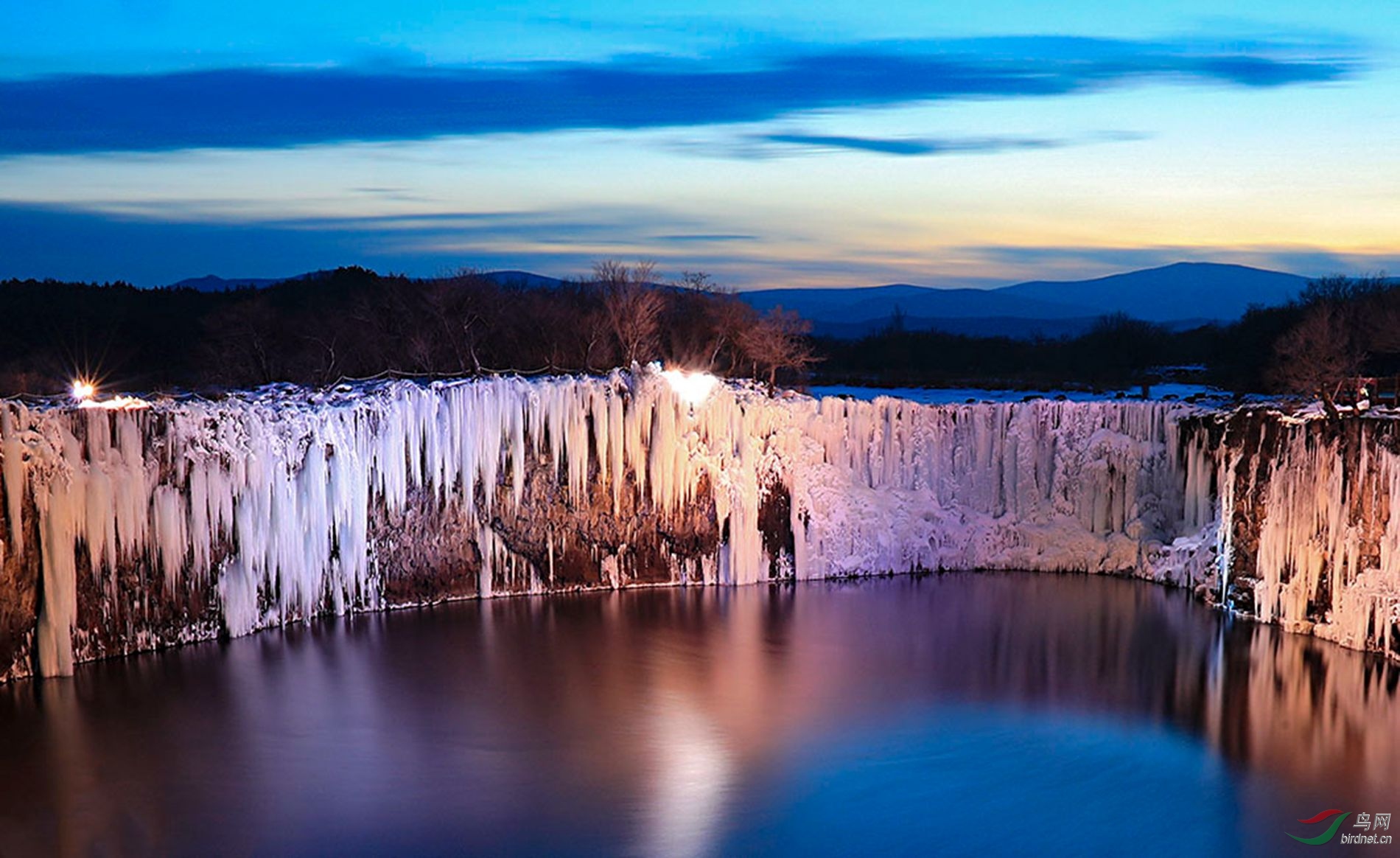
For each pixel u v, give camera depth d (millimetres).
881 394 61469
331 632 39969
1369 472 38812
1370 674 37094
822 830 26484
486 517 45000
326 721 32000
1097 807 27875
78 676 34312
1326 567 40875
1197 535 48562
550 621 42469
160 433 36406
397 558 43375
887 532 51312
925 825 26844
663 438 47344
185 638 37531
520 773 29078
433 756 30000
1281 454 42344
